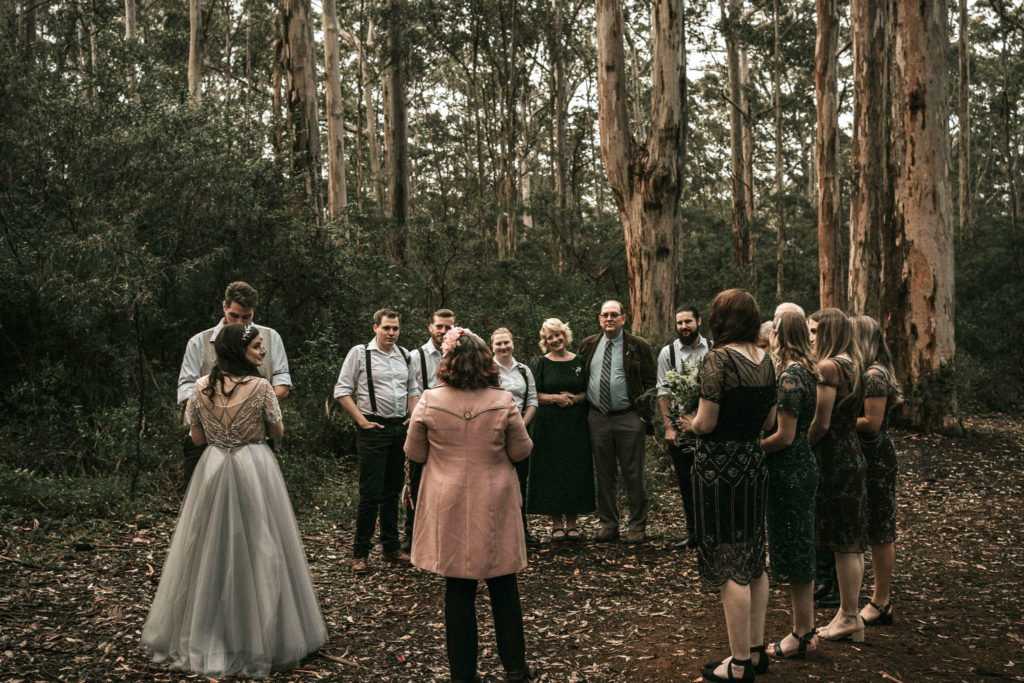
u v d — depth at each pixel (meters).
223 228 9.70
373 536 6.21
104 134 8.45
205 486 3.76
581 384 6.14
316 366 9.07
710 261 27.47
